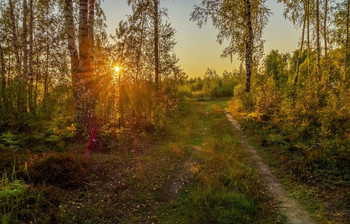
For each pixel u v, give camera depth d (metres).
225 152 6.80
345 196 3.89
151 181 4.79
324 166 5.01
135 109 8.88
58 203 3.46
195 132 9.84
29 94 7.17
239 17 15.09
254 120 9.96
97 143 6.31
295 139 6.79
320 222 3.39
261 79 14.91
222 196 4.04
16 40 10.34
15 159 4.30
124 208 3.73
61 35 10.43
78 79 6.86
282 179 5.05
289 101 8.73
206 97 32.88
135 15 9.80
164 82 13.11
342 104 6.68
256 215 3.63
